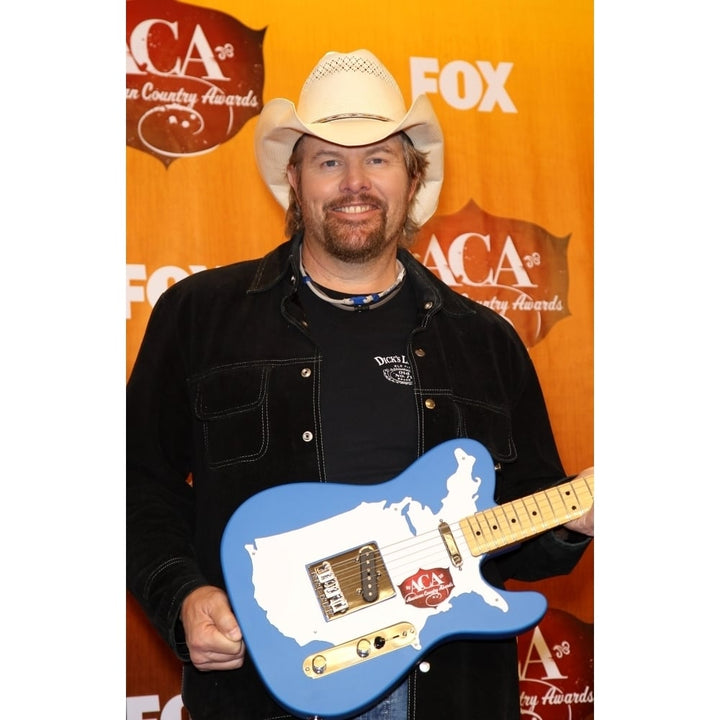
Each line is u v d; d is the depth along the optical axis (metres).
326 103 2.05
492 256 3.12
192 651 1.64
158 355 1.98
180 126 2.90
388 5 3.06
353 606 1.67
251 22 2.96
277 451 1.86
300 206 2.13
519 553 1.99
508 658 1.87
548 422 2.14
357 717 1.73
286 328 1.96
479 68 3.13
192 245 2.90
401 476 1.78
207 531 1.86
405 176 2.04
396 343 1.98
